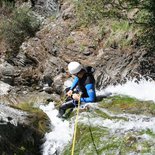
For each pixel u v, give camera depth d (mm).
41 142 6656
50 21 12789
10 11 13586
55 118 7352
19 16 12703
